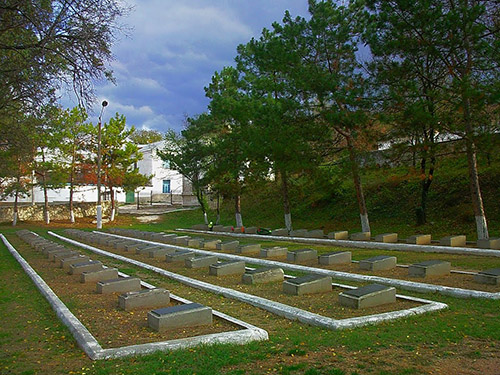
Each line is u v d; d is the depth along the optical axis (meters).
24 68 11.25
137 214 42.41
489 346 6.10
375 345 6.11
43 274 12.34
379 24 16.97
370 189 28.64
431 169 21.09
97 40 11.35
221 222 35.31
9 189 34.44
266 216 33.47
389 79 17.12
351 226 25.30
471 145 15.85
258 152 21.09
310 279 9.77
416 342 6.25
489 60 15.55
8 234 27.83
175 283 11.17
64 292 9.84
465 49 15.96
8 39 11.50
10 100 12.79
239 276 11.98
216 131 30.48
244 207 37.50
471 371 5.23
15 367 5.39
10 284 11.17
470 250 14.66
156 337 6.46
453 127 16.06
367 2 17.27
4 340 6.55
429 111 16.27
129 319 7.51
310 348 5.99
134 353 5.73
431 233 20.53
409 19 16.33
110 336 6.55
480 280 9.95
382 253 15.85
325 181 20.69
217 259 13.79
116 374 5.03
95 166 37.41
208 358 5.53
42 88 11.93
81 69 11.51
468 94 14.52
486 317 7.43
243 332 6.48
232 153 27.56
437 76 17.34
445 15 15.69
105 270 11.30
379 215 25.30
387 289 8.48
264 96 23.42
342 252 13.72
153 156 53.19
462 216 21.19
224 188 27.97
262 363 5.42
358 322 7.07
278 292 9.77
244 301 8.93
